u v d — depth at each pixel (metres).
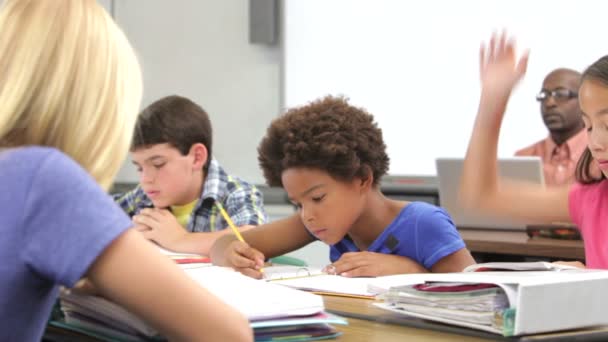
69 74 0.79
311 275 1.51
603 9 3.34
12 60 0.79
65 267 0.72
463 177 1.71
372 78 3.93
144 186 2.14
